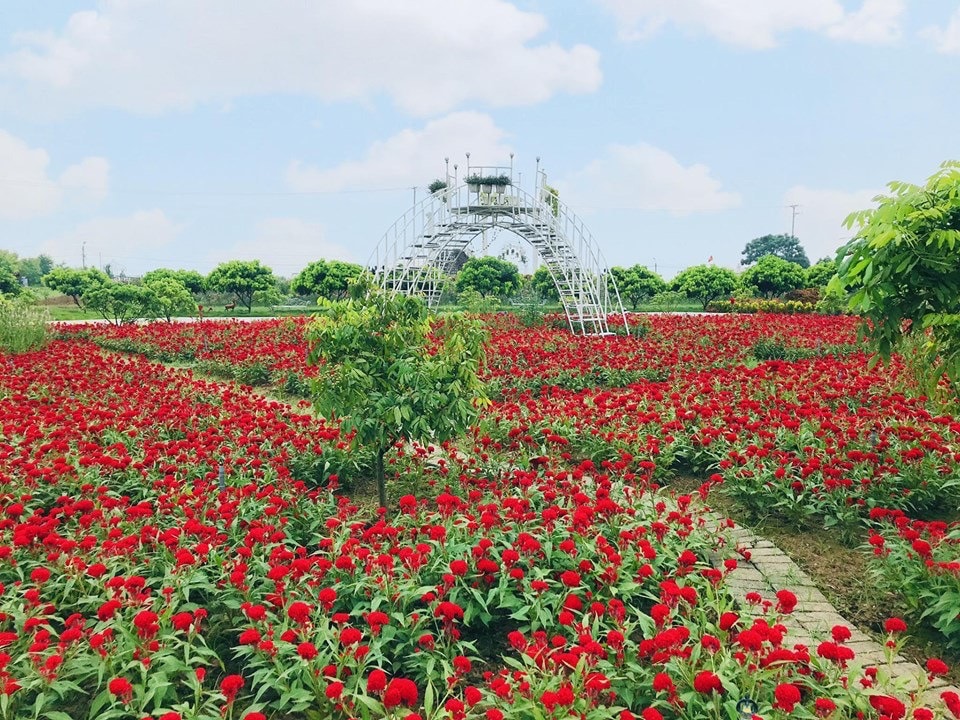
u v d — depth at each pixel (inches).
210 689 133.0
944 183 152.3
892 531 188.2
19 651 129.9
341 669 122.5
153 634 126.1
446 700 116.1
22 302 671.8
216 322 895.7
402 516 197.9
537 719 100.9
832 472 217.8
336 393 207.9
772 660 110.6
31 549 165.6
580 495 190.4
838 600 171.6
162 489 223.0
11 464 222.1
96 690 129.5
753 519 223.3
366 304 217.2
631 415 315.9
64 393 405.7
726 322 811.4
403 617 138.1
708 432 272.7
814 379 394.6
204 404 365.7
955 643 145.5
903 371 361.7
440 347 222.4
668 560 171.8
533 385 458.6
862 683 113.7
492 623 157.2
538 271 1603.1
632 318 830.5
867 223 152.6
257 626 136.2
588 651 113.9
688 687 115.8
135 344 692.7
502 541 169.6
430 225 884.6
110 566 159.0
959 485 217.8
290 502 207.2
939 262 143.7
